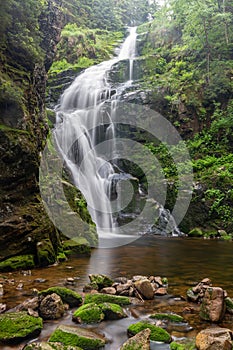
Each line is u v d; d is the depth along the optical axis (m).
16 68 7.93
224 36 18.77
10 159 6.53
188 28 19.73
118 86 20.06
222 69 17.81
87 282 5.16
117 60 23.86
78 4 30.81
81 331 3.24
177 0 20.61
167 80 18.88
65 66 22.78
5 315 3.42
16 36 7.82
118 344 3.13
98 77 20.67
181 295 4.61
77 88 19.50
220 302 3.72
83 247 7.99
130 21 37.09
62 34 24.62
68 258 7.33
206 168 14.89
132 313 3.87
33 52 8.21
